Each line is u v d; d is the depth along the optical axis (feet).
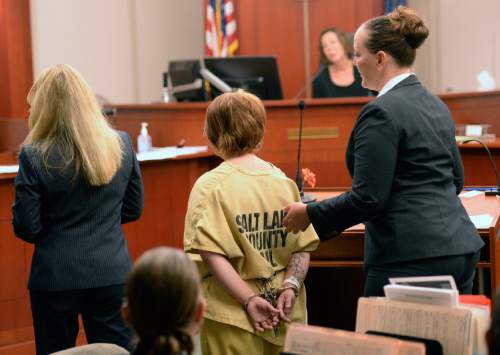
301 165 19.19
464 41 29.25
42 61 25.20
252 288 8.57
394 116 8.22
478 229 9.80
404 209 8.27
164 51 29.19
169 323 4.91
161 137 19.76
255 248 8.50
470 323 5.97
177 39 29.68
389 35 8.58
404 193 8.31
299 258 8.84
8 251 13.67
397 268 8.29
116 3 27.58
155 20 28.84
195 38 30.40
